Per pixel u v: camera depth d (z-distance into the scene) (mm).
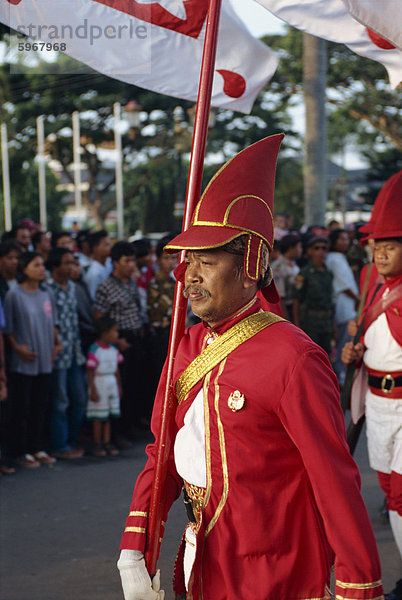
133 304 6336
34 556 3916
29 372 5492
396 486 3271
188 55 3072
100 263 7008
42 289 5648
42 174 30016
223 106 3271
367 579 1595
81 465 5660
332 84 26297
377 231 3447
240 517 1688
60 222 41562
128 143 33812
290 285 8070
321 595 1702
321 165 12695
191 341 1901
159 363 6531
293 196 39938
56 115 30844
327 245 7633
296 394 1650
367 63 24891
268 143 1804
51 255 5918
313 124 12656
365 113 27531
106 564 3822
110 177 45781
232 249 1728
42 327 5559
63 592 3484
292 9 2975
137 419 6855
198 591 1729
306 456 1638
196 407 1778
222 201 1728
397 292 3467
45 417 6375
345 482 1626
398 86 3096
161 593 1891
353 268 9000
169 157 36594
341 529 1609
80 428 6695
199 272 1747
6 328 5449
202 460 1744
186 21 3033
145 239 7363
